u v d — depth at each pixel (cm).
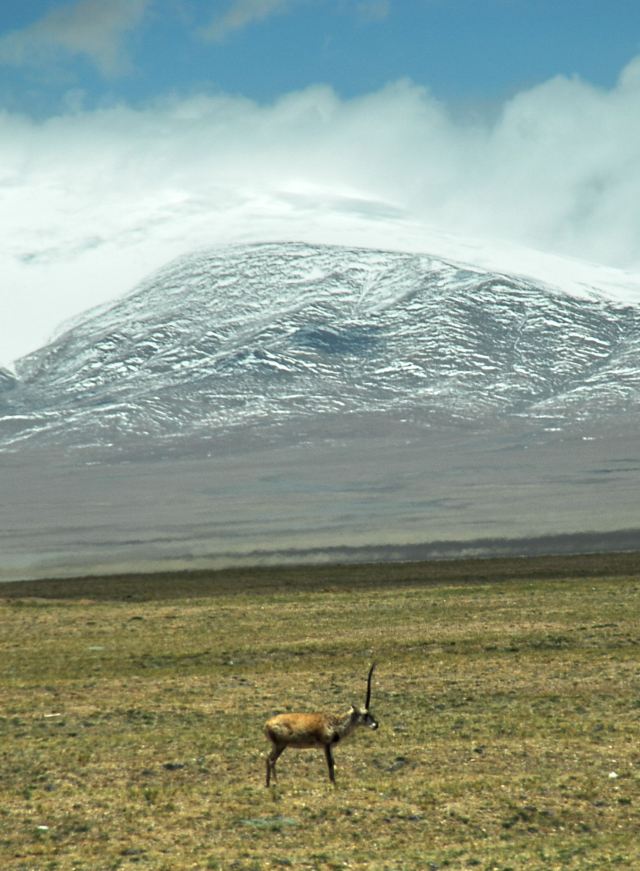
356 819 5781
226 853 5250
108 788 6500
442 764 6956
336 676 10569
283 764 6988
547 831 5653
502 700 9106
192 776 6762
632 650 11538
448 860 5144
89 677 10975
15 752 7481
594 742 7450
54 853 5316
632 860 5147
